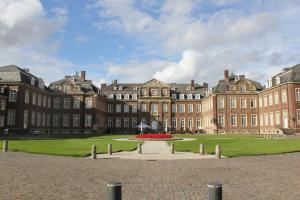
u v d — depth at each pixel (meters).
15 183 12.16
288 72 59.06
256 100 72.25
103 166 17.23
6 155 22.28
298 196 10.23
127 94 89.50
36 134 60.84
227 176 14.14
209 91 79.19
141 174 14.60
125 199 9.86
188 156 22.98
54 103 76.19
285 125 57.59
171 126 86.88
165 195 10.41
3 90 58.16
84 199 9.74
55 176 13.81
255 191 11.04
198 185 12.09
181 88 91.75
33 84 64.44
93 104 76.50
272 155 22.69
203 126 85.06
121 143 35.84
